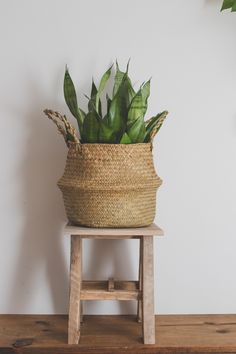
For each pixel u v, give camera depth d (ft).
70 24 4.60
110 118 3.85
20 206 4.68
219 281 4.73
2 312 4.69
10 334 4.04
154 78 4.64
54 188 4.68
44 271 4.70
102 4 4.61
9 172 4.67
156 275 4.72
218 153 4.70
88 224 3.85
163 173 4.69
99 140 3.86
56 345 3.76
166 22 4.63
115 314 4.68
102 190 3.71
